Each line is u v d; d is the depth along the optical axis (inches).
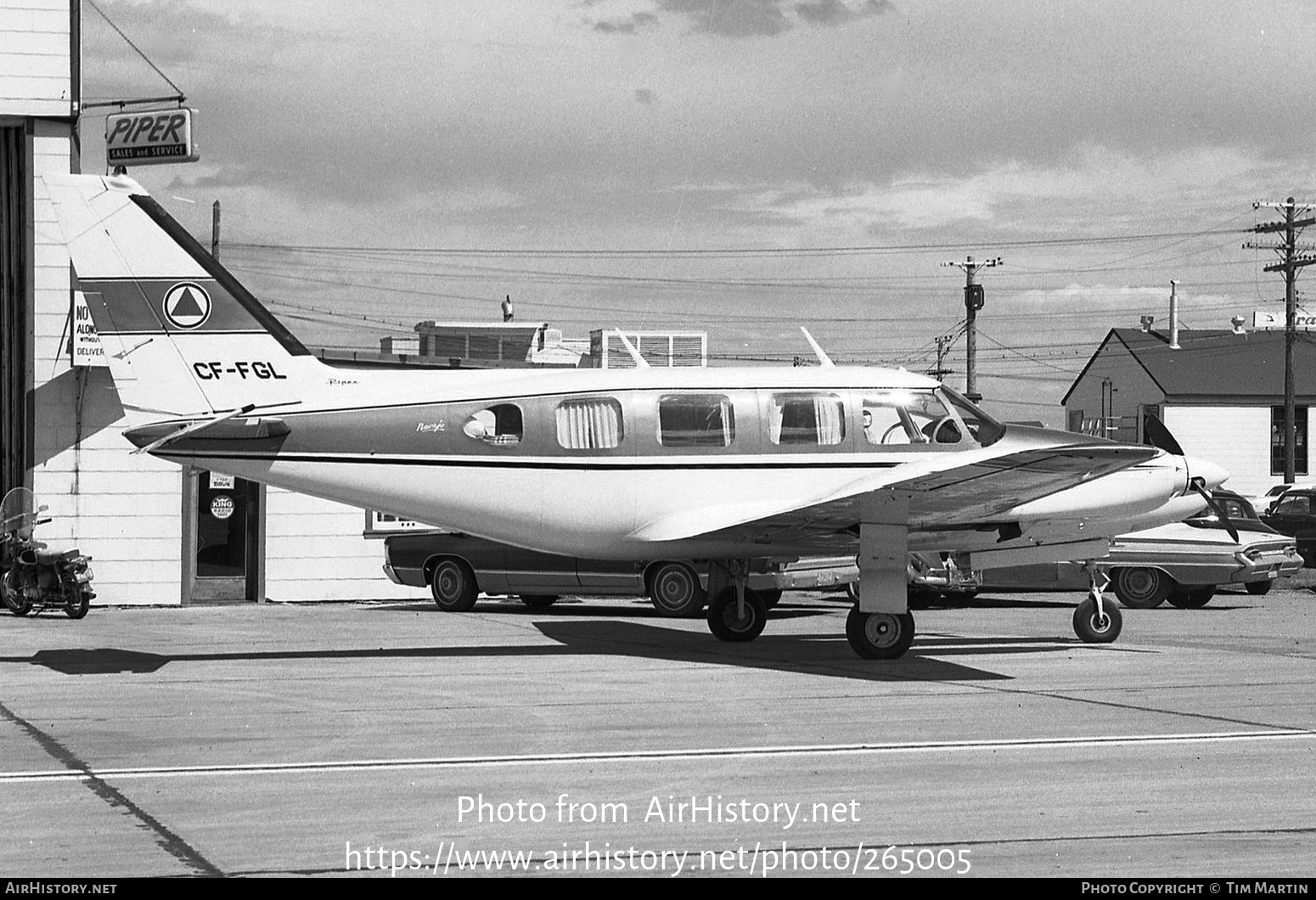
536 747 370.6
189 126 798.5
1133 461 491.8
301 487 564.4
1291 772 338.0
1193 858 262.5
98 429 816.3
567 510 565.6
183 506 830.5
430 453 559.2
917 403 585.0
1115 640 626.5
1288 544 845.2
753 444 569.9
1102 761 350.9
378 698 455.8
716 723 406.6
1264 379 2199.8
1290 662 548.4
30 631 682.8
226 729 399.2
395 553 807.1
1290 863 259.3
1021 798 311.0
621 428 563.8
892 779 330.3
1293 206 1886.1
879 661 550.9
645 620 742.5
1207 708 431.2
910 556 774.5
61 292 806.5
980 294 2055.9
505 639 639.1
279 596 855.1
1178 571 815.1
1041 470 491.8
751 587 713.0
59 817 296.2
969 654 576.1
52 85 792.3
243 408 557.9
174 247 556.1
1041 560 602.9
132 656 573.0
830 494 537.3
